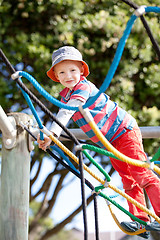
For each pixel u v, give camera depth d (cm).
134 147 204
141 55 529
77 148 167
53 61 205
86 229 157
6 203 241
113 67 139
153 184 191
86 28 514
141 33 531
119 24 525
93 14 530
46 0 515
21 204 242
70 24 512
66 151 177
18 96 504
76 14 516
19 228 238
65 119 193
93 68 515
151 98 543
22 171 245
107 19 520
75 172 195
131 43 524
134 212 207
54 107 525
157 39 538
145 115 520
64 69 202
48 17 512
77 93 197
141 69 541
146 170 194
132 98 525
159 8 134
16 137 247
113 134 205
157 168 161
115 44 522
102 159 566
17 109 510
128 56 531
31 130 251
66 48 204
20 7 513
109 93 515
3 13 510
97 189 182
